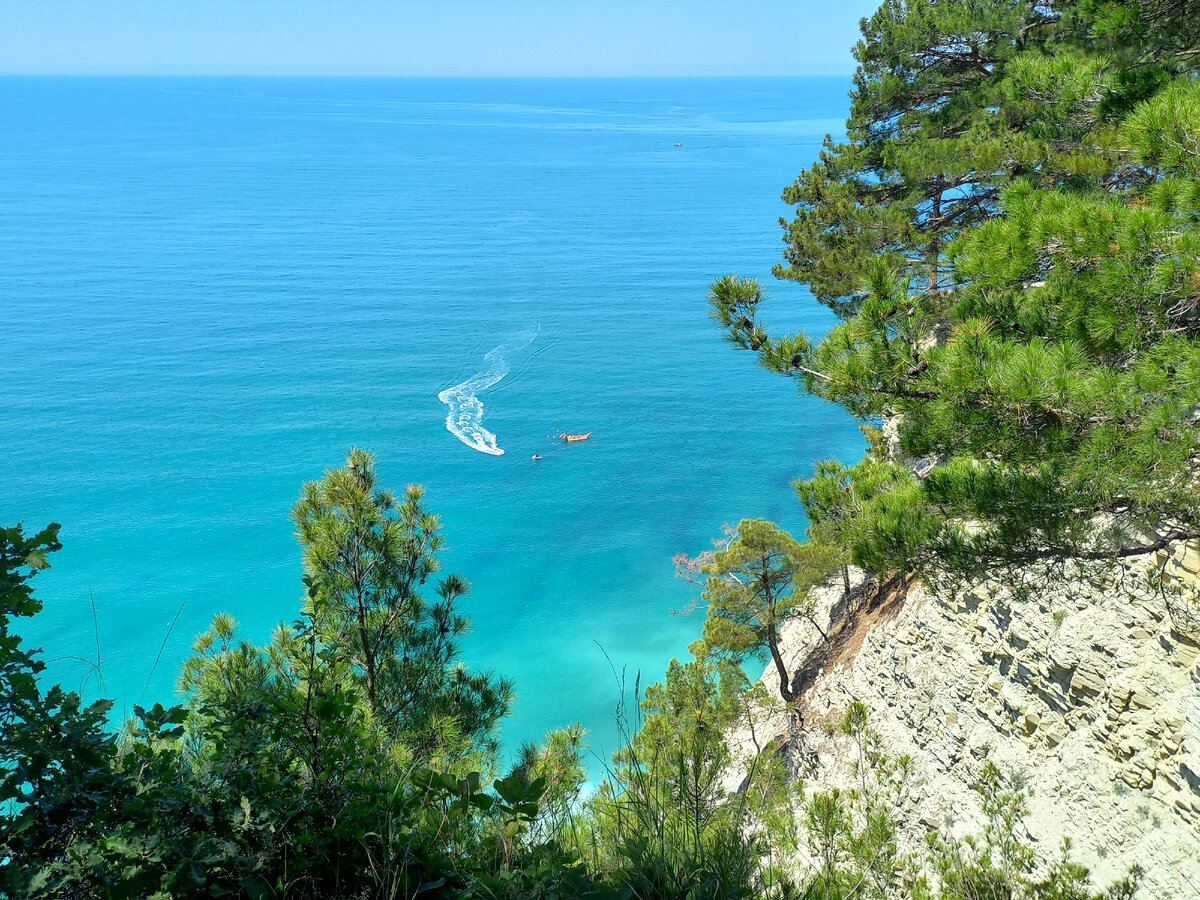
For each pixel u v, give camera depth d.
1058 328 9.06
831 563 24.48
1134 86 11.66
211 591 61.50
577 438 90.56
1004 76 22.12
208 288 163.50
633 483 78.88
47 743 3.71
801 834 8.96
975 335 8.83
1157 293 8.18
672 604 55.81
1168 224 8.17
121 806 3.86
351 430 94.88
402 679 10.46
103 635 55.44
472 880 4.38
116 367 116.75
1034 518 8.79
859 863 8.19
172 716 4.37
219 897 3.99
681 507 73.31
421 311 147.88
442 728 9.02
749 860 4.82
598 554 64.50
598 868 4.73
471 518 71.62
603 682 45.91
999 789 15.63
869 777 18.36
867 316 9.15
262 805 4.18
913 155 22.56
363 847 4.39
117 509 75.25
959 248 9.95
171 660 52.69
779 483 78.25
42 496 77.62
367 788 4.58
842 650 24.91
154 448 89.62
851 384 9.09
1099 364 8.81
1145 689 13.15
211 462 86.12
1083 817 13.85
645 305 151.12
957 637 17.84
